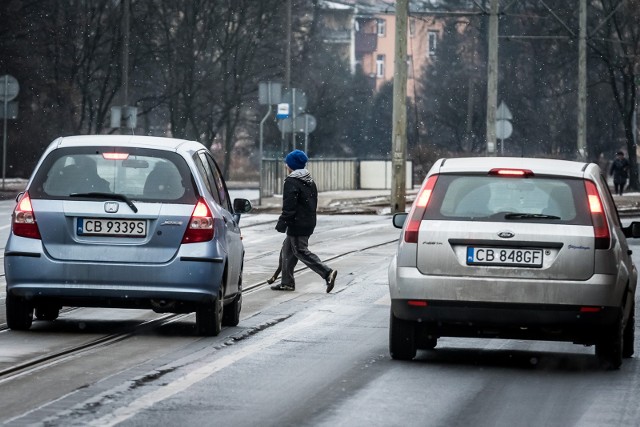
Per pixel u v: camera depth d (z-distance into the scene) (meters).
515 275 28.16
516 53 199.00
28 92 143.88
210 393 24.47
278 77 170.00
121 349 30.48
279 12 167.00
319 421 21.95
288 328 35.41
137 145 33.28
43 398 23.64
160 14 157.75
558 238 28.16
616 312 28.48
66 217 32.50
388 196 124.38
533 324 28.23
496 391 25.64
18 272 32.47
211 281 32.59
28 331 33.66
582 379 27.58
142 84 169.38
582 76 136.50
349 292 45.91
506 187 28.81
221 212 34.16
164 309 32.97
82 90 154.12
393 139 99.75
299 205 45.72
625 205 116.88
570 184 28.86
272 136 182.38
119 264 32.25
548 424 22.28
